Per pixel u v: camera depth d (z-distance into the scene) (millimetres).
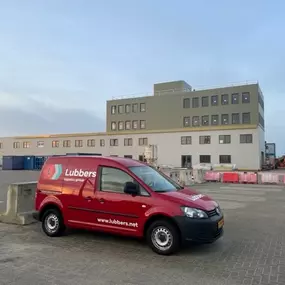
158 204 6066
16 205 8891
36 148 72312
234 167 51500
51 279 4871
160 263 5574
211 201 6492
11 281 4789
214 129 56188
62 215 7273
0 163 73938
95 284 4676
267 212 10977
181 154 58719
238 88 60594
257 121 58594
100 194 6762
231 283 4723
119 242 6887
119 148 64375
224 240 7188
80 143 68312
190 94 65375
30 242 6984
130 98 72000
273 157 67062
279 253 6238
